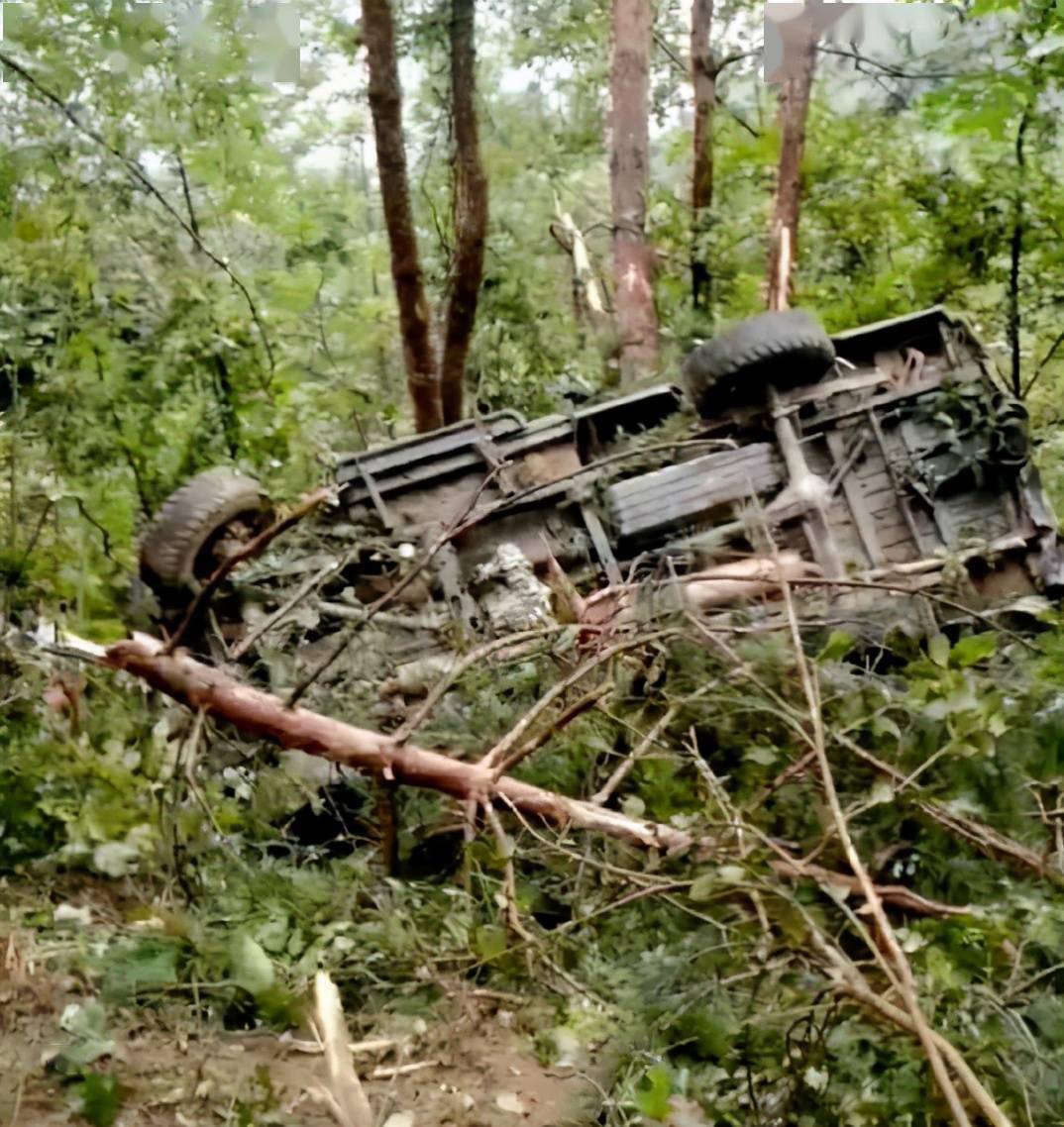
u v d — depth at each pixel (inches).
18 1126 86.0
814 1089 92.7
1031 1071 88.4
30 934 117.3
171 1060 101.3
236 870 140.9
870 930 114.7
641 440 268.2
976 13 347.3
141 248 301.3
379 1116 98.7
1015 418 254.8
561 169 539.5
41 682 168.7
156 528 218.1
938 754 120.8
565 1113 103.7
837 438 260.5
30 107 263.4
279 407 314.5
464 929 132.7
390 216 344.8
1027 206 406.9
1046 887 118.9
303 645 217.6
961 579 224.5
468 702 183.5
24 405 257.8
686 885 117.4
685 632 148.3
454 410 386.0
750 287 501.7
